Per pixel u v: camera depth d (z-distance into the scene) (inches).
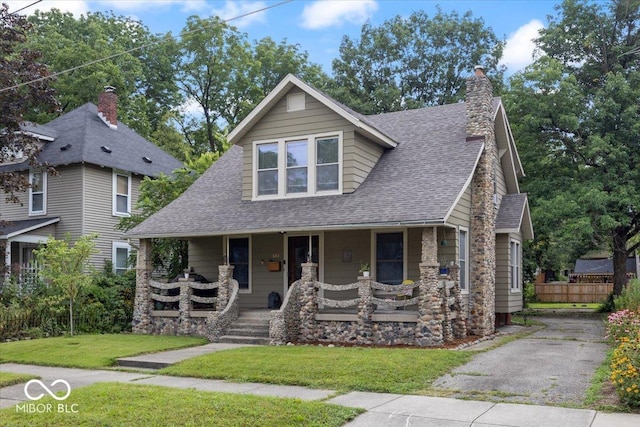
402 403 346.6
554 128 1043.3
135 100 1531.7
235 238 785.6
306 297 623.5
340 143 677.9
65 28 1640.0
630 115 951.6
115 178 1039.0
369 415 320.8
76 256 689.6
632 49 1035.9
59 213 990.4
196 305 766.5
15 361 528.7
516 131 1061.1
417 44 1669.5
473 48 1664.6
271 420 303.3
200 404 331.3
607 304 1070.4
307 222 627.8
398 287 582.9
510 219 773.3
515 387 385.1
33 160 726.5
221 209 732.0
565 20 1094.4
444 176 641.6
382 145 728.3
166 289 751.1
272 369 438.3
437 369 436.8
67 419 308.8
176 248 869.2
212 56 1683.1
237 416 309.7
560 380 403.5
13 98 660.1
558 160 1061.8
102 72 1379.2
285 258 743.1
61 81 1379.2
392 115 849.5
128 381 427.8
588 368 447.2
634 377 329.4
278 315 607.5
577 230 928.9
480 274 694.5
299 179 703.7
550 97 1003.9
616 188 941.8
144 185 923.4
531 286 1535.4
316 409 322.7
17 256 990.4
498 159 808.3
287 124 711.1
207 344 618.5
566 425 295.7
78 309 730.8
